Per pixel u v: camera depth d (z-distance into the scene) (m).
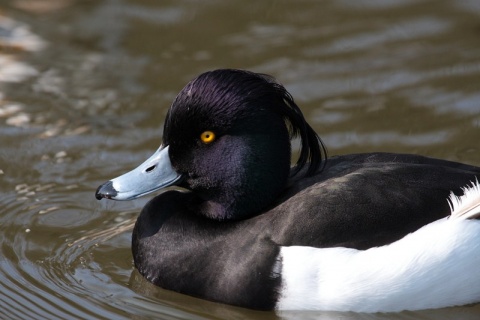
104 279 9.60
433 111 12.59
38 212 10.82
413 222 8.73
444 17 14.92
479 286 8.84
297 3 15.57
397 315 8.83
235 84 8.91
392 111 12.62
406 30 14.62
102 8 15.49
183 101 8.94
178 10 15.38
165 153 9.16
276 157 9.05
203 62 13.93
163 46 14.38
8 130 12.36
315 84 13.27
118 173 11.48
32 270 9.74
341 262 8.55
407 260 8.61
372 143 11.92
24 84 13.41
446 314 8.88
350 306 8.69
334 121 12.41
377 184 8.85
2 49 14.27
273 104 9.00
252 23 15.00
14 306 9.15
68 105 12.92
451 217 8.77
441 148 11.80
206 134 8.98
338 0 15.62
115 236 10.42
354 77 13.44
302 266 8.55
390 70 13.59
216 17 15.17
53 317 8.98
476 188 8.91
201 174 9.10
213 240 9.02
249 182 9.06
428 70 13.55
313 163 9.22
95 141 12.12
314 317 8.77
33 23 15.01
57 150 11.96
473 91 12.98
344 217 8.69
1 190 11.20
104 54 14.19
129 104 12.92
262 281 8.67
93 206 11.00
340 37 14.52
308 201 8.81
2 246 10.16
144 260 9.32
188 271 9.03
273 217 8.87
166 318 8.92
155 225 9.32
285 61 13.91
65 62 13.96
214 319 8.89
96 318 8.94
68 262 9.91
